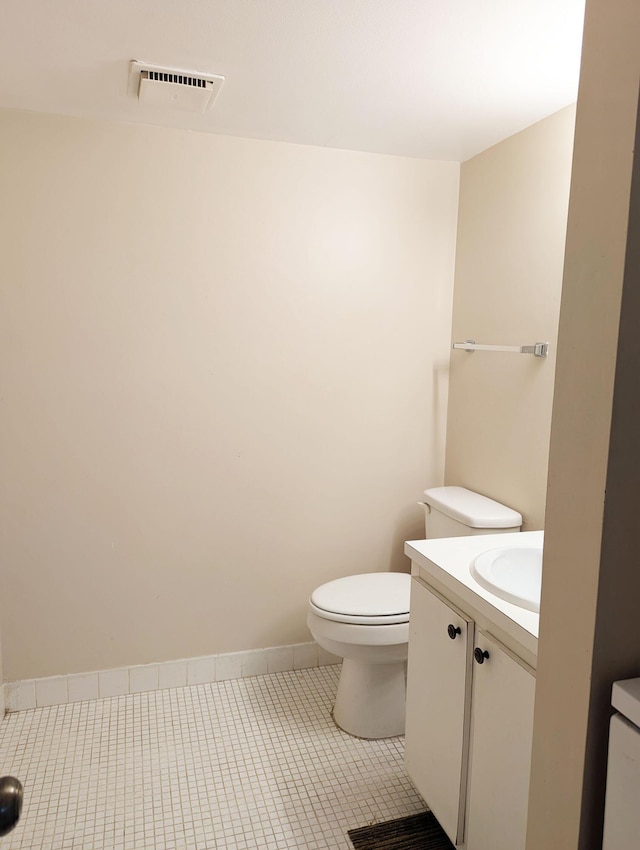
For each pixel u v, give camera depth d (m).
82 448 2.43
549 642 1.13
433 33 1.62
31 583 2.43
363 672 2.34
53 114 2.24
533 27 1.58
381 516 2.86
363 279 2.69
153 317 2.44
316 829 1.88
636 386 0.98
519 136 2.32
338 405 2.73
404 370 2.80
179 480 2.56
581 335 1.03
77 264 2.33
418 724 1.88
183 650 2.66
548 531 1.12
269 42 1.68
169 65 1.83
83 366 2.39
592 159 1.00
